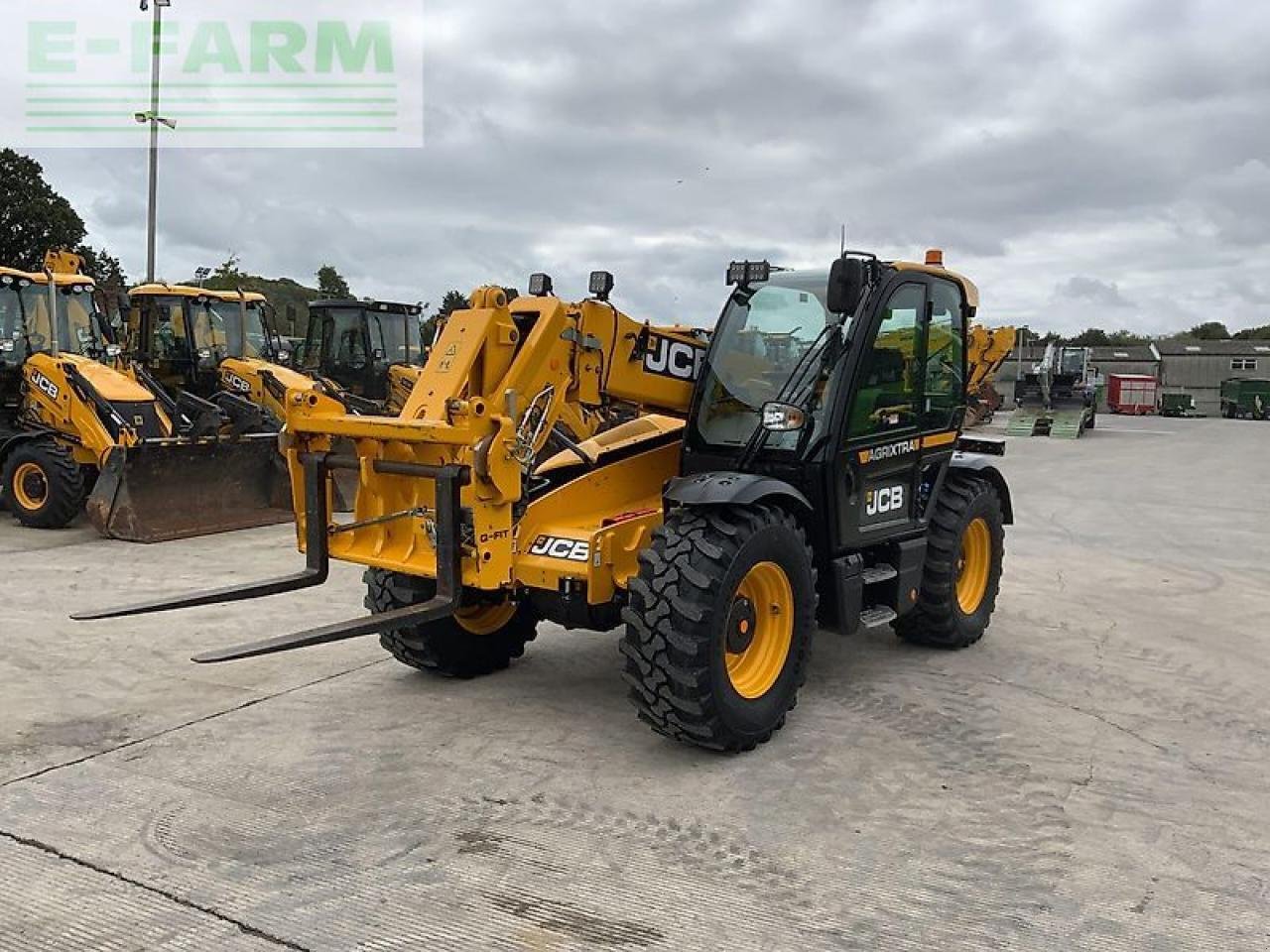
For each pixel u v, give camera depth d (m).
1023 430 26.81
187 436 9.61
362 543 4.38
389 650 5.11
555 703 4.83
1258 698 5.11
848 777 4.01
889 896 3.11
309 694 4.92
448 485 3.93
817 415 4.62
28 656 5.44
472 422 3.92
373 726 4.50
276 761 4.10
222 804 3.69
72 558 8.09
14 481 9.58
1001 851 3.42
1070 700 5.02
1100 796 3.88
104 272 36.03
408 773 4.00
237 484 9.66
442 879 3.18
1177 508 12.48
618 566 4.28
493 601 4.90
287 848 3.37
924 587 5.65
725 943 2.84
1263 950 2.86
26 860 3.26
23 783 3.84
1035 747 4.38
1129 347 61.91
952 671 5.47
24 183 37.53
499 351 4.25
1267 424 34.88
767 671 4.32
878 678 5.32
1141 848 3.46
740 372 4.84
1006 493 6.25
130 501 8.84
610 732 4.46
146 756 4.13
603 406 4.76
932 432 5.43
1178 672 5.53
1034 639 6.20
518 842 3.43
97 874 3.18
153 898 3.04
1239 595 7.55
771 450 4.65
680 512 4.18
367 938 2.85
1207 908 3.08
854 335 4.66
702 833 3.51
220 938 2.84
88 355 10.45
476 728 4.50
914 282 5.11
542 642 5.90
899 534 5.21
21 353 10.06
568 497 4.49
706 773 4.03
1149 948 2.86
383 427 4.06
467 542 4.09
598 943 2.84
